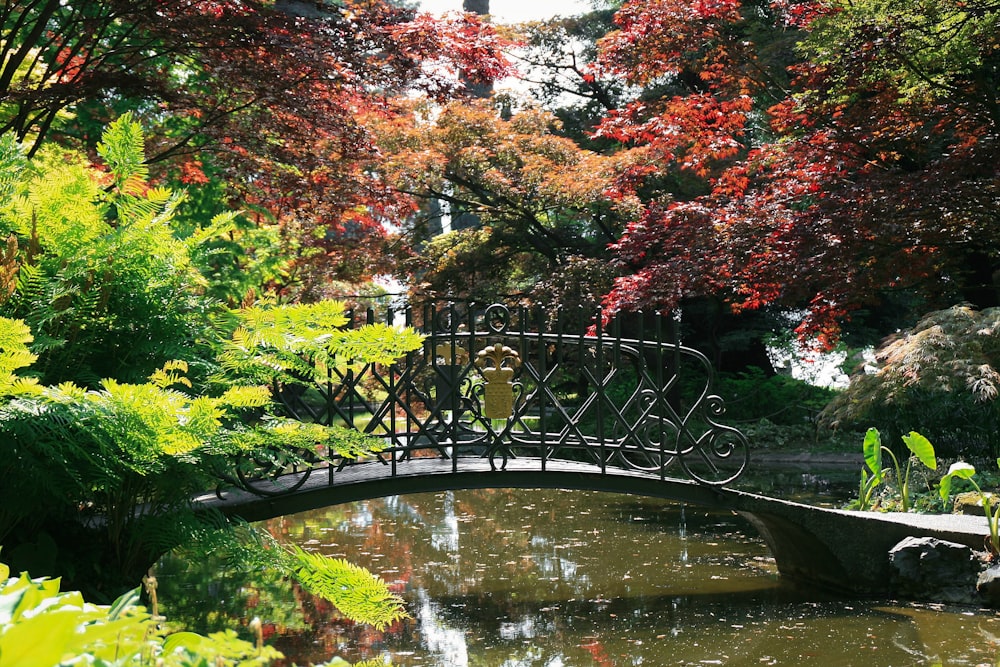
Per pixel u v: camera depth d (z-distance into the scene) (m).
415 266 18.31
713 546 8.34
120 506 3.54
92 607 1.16
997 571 6.19
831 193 10.98
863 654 5.05
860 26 10.62
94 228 3.39
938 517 7.02
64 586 3.40
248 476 5.44
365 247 15.72
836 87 11.52
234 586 6.57
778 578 7.06
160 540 3.50
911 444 7.90
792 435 17.38
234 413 3.54
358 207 11.01
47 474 3.06
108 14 8.48
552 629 5.59
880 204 10.37
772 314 21.12
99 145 3.50
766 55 15.94
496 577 7.02
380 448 3.42
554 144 17.27
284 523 9.56
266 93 8.79
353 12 9.42
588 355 18.03
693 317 21.33
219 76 8.85
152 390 2.71
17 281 3.24
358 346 3.07
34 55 10.54
